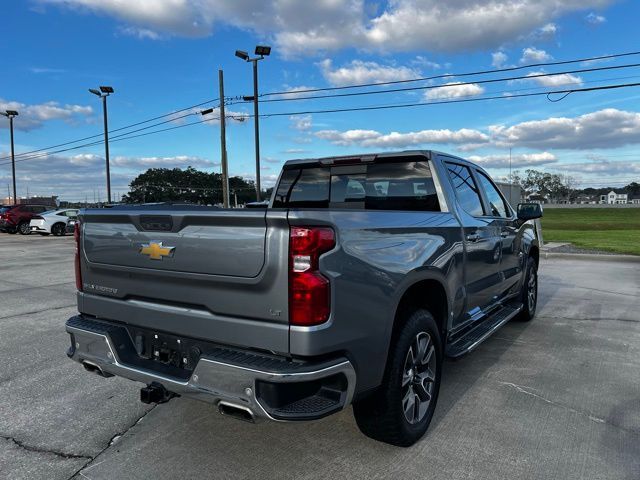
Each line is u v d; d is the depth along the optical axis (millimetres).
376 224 2955
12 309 7637
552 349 5480
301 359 2539
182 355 2986
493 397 4141
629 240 19672
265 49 25000
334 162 4762
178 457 3248
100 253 3334
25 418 3832
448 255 3775
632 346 5586
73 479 3002
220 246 2686
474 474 2994
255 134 25953
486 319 5160
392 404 3105
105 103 33219
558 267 12430
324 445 3381
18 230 28141
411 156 4340
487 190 5312
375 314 2848
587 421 3693
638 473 2994
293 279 2490
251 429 3625
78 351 3398
